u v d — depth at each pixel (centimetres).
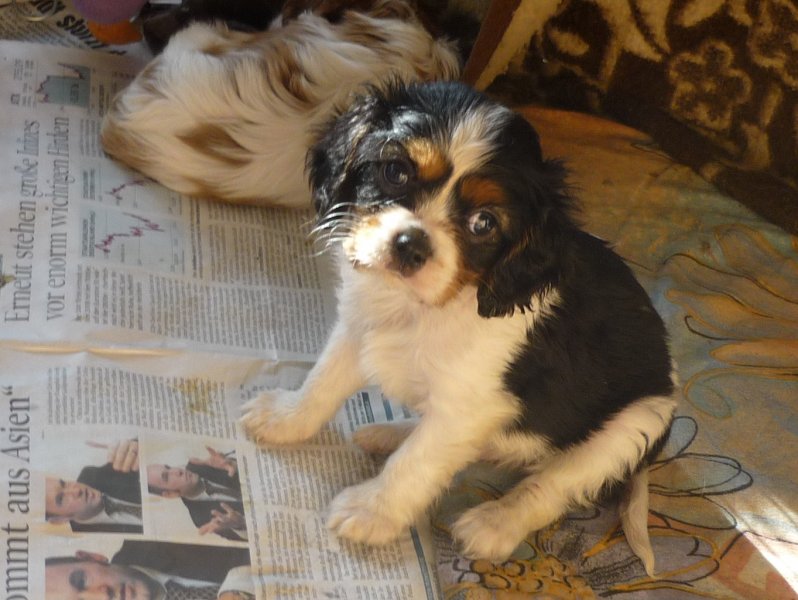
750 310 71
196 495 50
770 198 78
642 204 77
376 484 52
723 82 81
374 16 75
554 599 51
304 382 55
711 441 61
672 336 67
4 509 46
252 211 69
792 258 75
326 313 63
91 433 51
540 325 49
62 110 70
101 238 62
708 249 74
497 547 52
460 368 48
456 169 44
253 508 51
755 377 65
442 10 83
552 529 54
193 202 68
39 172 65
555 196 47
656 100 84
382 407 60
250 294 62
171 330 58
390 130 45
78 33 78
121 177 67
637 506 54
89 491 48
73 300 57
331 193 48
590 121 83
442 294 44
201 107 67
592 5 83
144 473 50
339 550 50
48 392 52
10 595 43
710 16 80
